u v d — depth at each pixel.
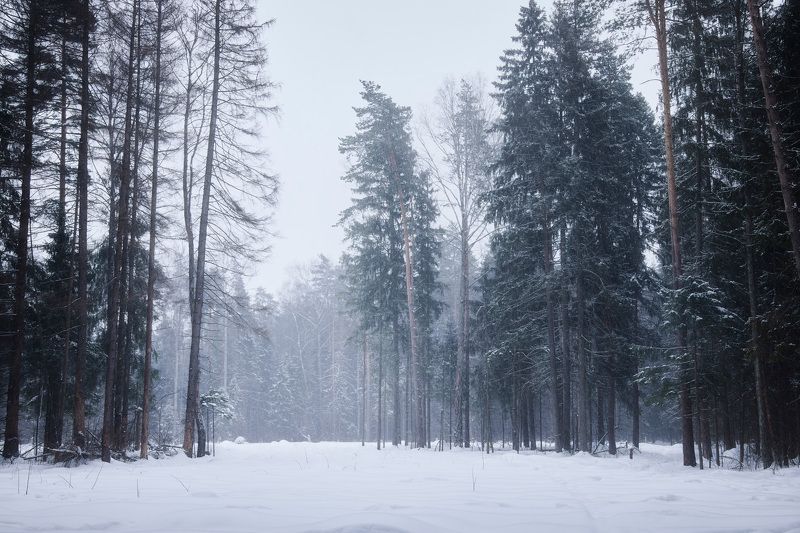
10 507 5.78
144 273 21.28
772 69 14.90
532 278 23.44
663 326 16.20
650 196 24.42
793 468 12.15
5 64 16.73
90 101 17.30
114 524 4.54
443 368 33.34
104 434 15.48
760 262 15.98
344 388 59.66
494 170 24.44
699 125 17.09
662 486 8.75
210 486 8.46
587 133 22.86
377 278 31.19
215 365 54.59
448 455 20.75
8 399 16.05
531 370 26.59
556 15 23.47
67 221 19.30
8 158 16.48
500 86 24.16
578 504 6.07
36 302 18.56
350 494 7.11
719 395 15.69
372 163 30.55
